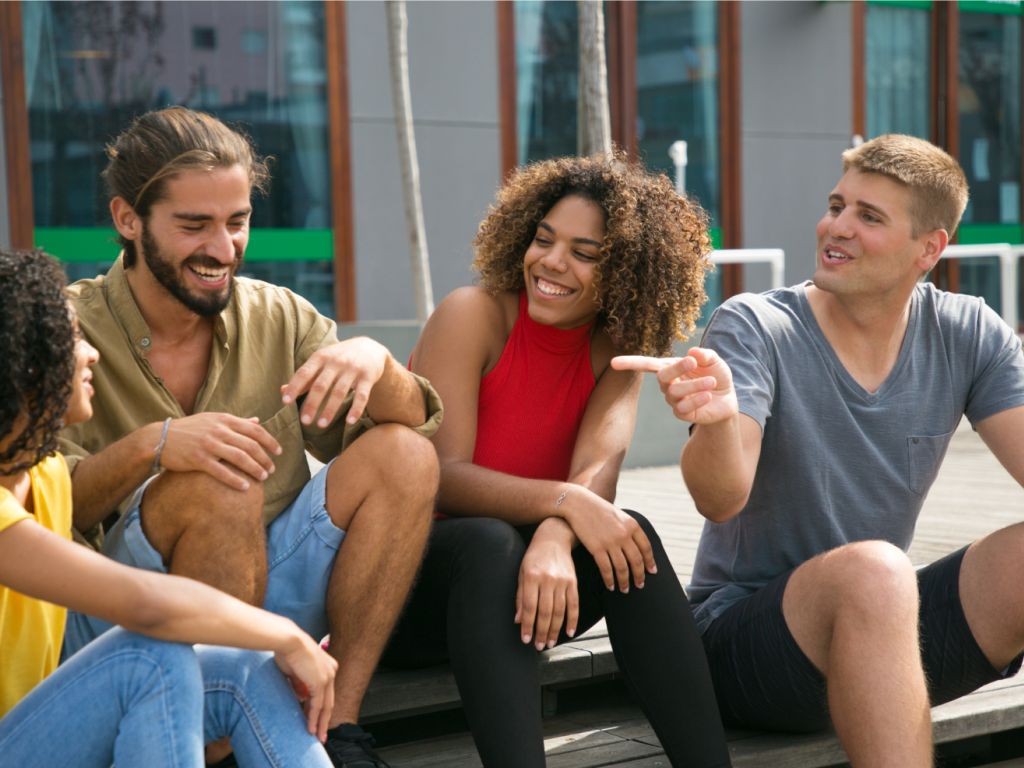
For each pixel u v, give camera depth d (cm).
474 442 251
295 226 796
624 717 275
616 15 880
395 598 219
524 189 260
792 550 252
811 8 948
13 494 188
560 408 256
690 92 909
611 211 250
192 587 181
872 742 211
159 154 216
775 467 249
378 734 261
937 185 240
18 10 709
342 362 214
